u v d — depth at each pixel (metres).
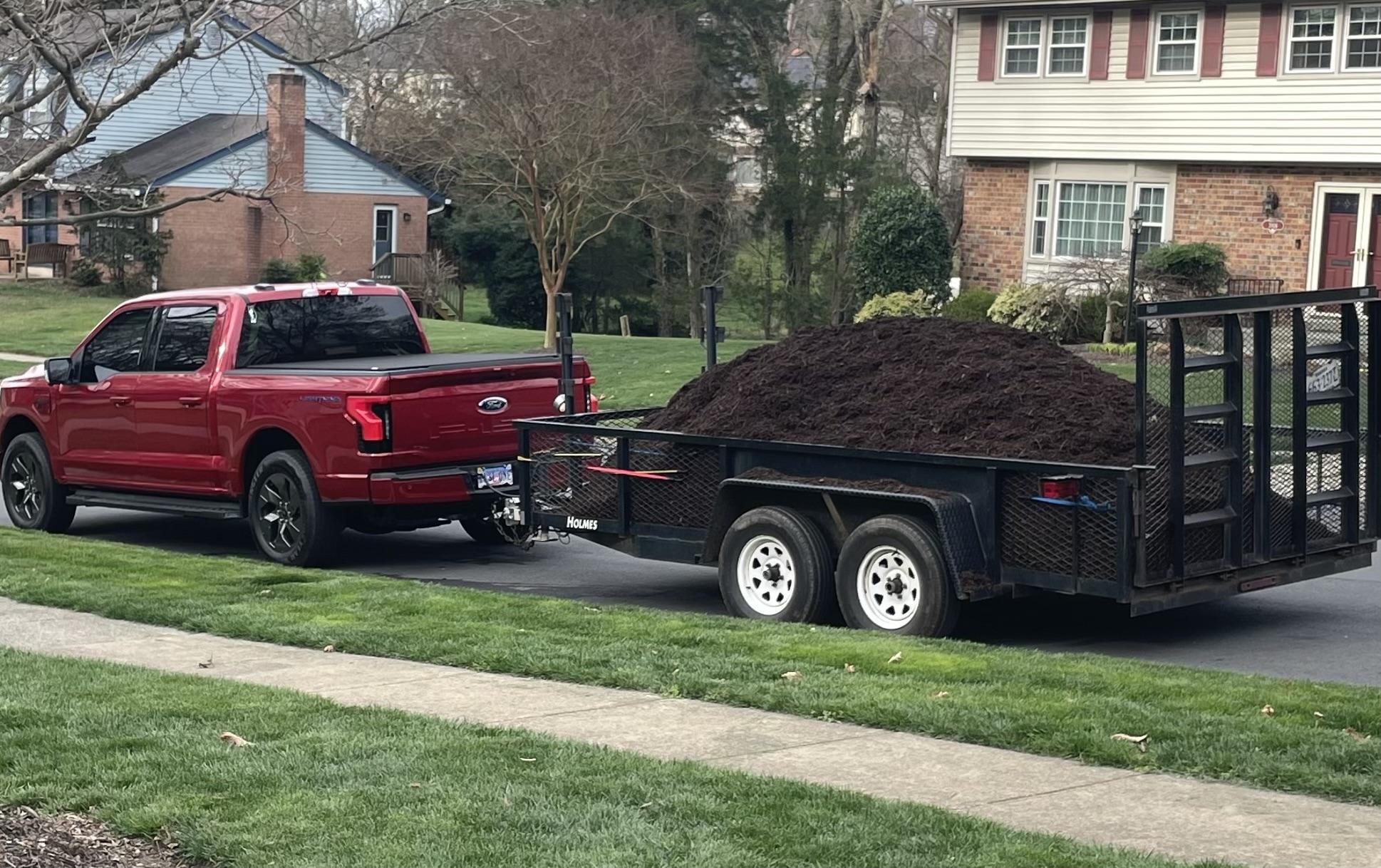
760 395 10.79
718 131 48.31
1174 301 8.95
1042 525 9.23
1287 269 29.78
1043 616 10.55
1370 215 28.78
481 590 11.70
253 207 46.00
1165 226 31.14
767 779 6.12
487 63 31.39
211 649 9.20
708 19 48.75
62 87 15.39
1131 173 31.41
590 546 13.95
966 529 9.39
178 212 46.78
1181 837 5.52
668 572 12.59
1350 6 28.50
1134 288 28.75
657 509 10.92
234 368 13.06
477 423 12.53
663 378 25.97
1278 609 10.77
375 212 49.81
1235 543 9.48
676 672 8.22
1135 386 9.23
